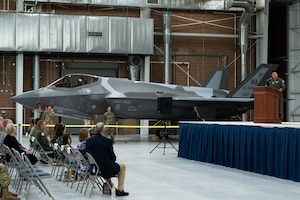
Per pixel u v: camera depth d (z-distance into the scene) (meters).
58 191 8.54
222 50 28.73
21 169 7.95
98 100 20.19
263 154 10.52
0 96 25.84
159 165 12.45
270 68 21.91
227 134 11.93
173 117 21.69
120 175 8.02
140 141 21.97
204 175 10.55
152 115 21.06
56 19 24.83
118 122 27.39
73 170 8.95
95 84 20.55
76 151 8.42
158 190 8.59
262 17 27.89
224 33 28.66
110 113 19.75
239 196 7.98
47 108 18.39
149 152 16.19
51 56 26.45
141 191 8.48
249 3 26.33
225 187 8.94
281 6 29.58
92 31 25.23
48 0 24.78
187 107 21.48
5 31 24.19
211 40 28.59
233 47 28.83
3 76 25.84
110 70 27.62
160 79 27.98
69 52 25.09
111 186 8.32
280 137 9.92
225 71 23.84
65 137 10.36
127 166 12.21
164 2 25.83
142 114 20.83
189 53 28.25
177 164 12.66
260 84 21.92
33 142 11.66
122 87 20.69
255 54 28.72
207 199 7.70
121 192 8.02
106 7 27.05
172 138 24.36
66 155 9.13
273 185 9.12
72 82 20.38
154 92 20.91
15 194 7.68
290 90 28.52
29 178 7.36
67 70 26.97
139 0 25.56
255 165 10.77
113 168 7.70
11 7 26.41
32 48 24.52
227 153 11.97
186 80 28.22
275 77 14.80
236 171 11.22
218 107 21.59
